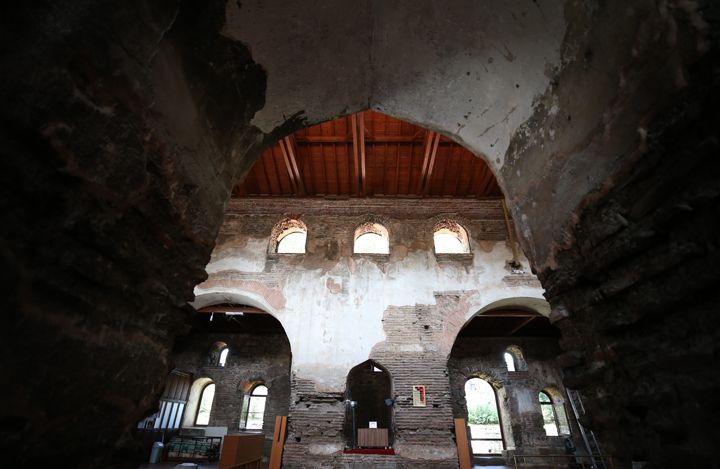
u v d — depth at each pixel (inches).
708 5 80.7
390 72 183.8
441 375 424.2
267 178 519.5
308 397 413.1
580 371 124.9
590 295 118.9
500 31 146.6
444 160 499.5
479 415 685.9
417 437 397.7
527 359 607.2
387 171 513.0
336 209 524.1
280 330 633.6
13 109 66.7
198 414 626.5
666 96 90.0
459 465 383.9
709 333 80.5
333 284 468.4
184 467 331.6
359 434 411.8
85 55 79.8
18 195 69.8
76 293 82.6
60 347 79.4
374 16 159.0
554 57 131.8
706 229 80.8
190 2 115.6
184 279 131.6
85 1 80.1
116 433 102.9
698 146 81.0
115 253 93.2
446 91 182.1
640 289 99.0
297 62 164.7
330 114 198.7
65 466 85.7
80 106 79.2
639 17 96.5
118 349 98.3
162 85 108.5
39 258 73.7
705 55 80.6
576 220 124.4
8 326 68.1
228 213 522.6
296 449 391.2
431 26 159.5
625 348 104.2
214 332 642.8
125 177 93.4
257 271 479.8
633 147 100.5
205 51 129.6
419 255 487.2
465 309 456.1
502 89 161.8
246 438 291.9
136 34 95.7
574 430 553.3
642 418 100.0
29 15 70.1
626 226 103.2
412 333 442.6
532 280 470.6
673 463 89.6
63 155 75.2
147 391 114.8
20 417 71.8
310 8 147.0
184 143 122.9
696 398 82.8
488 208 521.3
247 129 168.6
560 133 133.5
